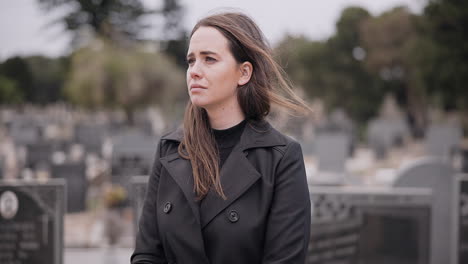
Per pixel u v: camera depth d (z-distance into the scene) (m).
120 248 6.86
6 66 48.56
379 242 4.22
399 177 5.61
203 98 1.95
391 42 33.22
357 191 4.21
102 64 21.88
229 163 1.96
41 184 4.07
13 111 42.94
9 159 15.05
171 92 23.36
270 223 1.91
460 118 27.52
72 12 28.20
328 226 4.22
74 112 33.00
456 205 4.40
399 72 34.94
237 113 2.04
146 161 10.59
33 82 49.78
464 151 9.91
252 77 2.01
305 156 13.88
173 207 1.98
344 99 37.12
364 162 16.84
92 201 10.29
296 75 36.34
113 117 28.17
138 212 4.26
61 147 15.71
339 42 36.97
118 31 28.64
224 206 1.90
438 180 5.52
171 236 1.95
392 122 22.38
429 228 4.21
